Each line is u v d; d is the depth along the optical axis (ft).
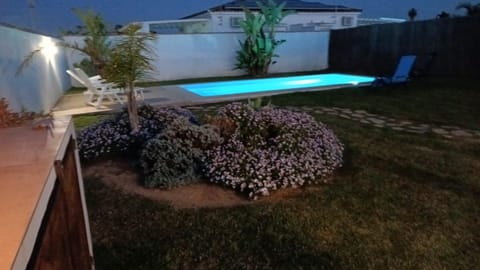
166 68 45.39
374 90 28.40
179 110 16.47
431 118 19.62
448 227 9.00
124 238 8.76
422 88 28.12
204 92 32.42
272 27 46.47
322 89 30.73
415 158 13.66
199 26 58.95
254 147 12.14
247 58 46.98
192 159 11.74
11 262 2.47
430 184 11.42
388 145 15.23
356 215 9.64
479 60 30.60
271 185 10.79
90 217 9.70
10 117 6.57
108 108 24.93
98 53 14.74
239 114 13.12
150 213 9.86
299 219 9.46
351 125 18.49
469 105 22.16
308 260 7.84
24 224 2.95
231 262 7.82
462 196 10.59
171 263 7.80
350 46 47.14
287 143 12.01
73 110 24.84
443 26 33.50
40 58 25.16
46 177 3.90
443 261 7.73
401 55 38.68
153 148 11.57
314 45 51.37
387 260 7.79
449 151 14.40
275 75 46.55
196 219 9.51
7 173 4.00
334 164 12.36
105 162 13.43
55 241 3.88
